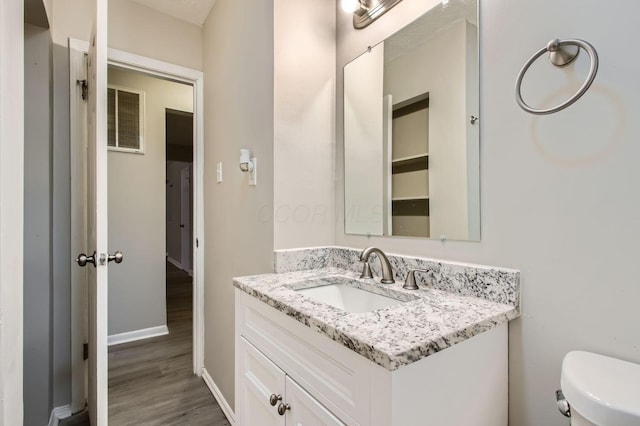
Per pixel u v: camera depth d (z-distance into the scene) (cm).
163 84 281
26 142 152
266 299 94
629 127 66
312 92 140
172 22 205
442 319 73
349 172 141
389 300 102
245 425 110
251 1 147
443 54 105
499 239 88
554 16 77
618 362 65
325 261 142
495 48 90
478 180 94
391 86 123
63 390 171
